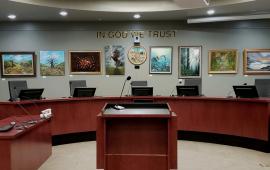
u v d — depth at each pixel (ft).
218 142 18.99
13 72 26.53
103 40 26.99
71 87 22.27
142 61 27.04
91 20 26.45
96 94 27.07
